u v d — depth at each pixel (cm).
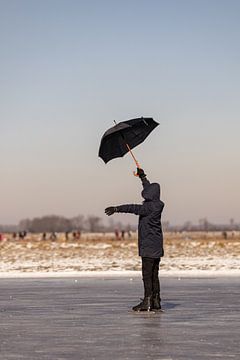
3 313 1554
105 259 4150
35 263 3878
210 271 3070
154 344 1114
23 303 1781
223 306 1666
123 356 1012
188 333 1226
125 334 1220
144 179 1561
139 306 1564
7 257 4472
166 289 2156
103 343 1127
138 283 2458
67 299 1884
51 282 2538
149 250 1534
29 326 1334
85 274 2983
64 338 1180
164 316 1473
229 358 995
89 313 1544
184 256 4331
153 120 1582
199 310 1581
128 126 1515
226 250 4888
